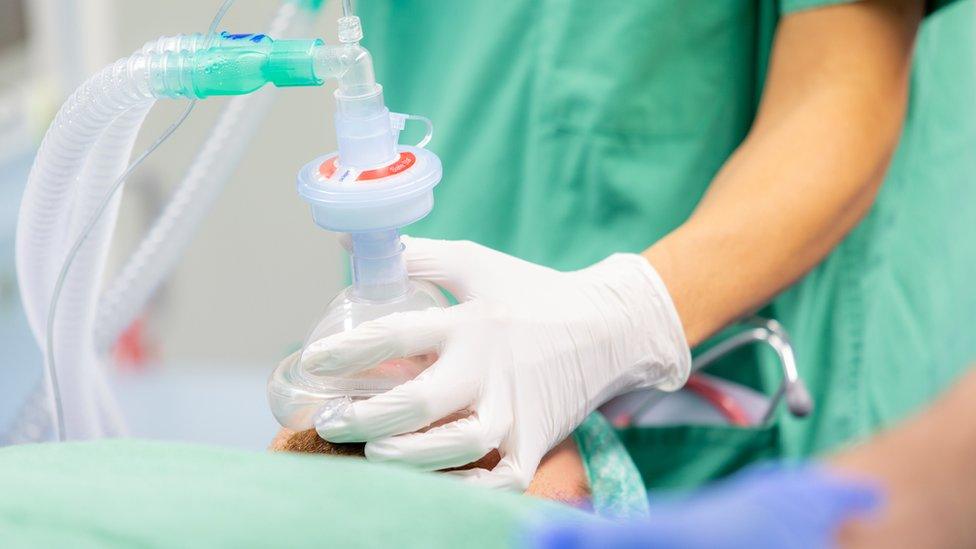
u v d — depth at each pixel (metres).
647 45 1.02
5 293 1.77
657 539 0.29
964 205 1.22
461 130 1.09
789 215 0.89
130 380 1.88
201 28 1.84
